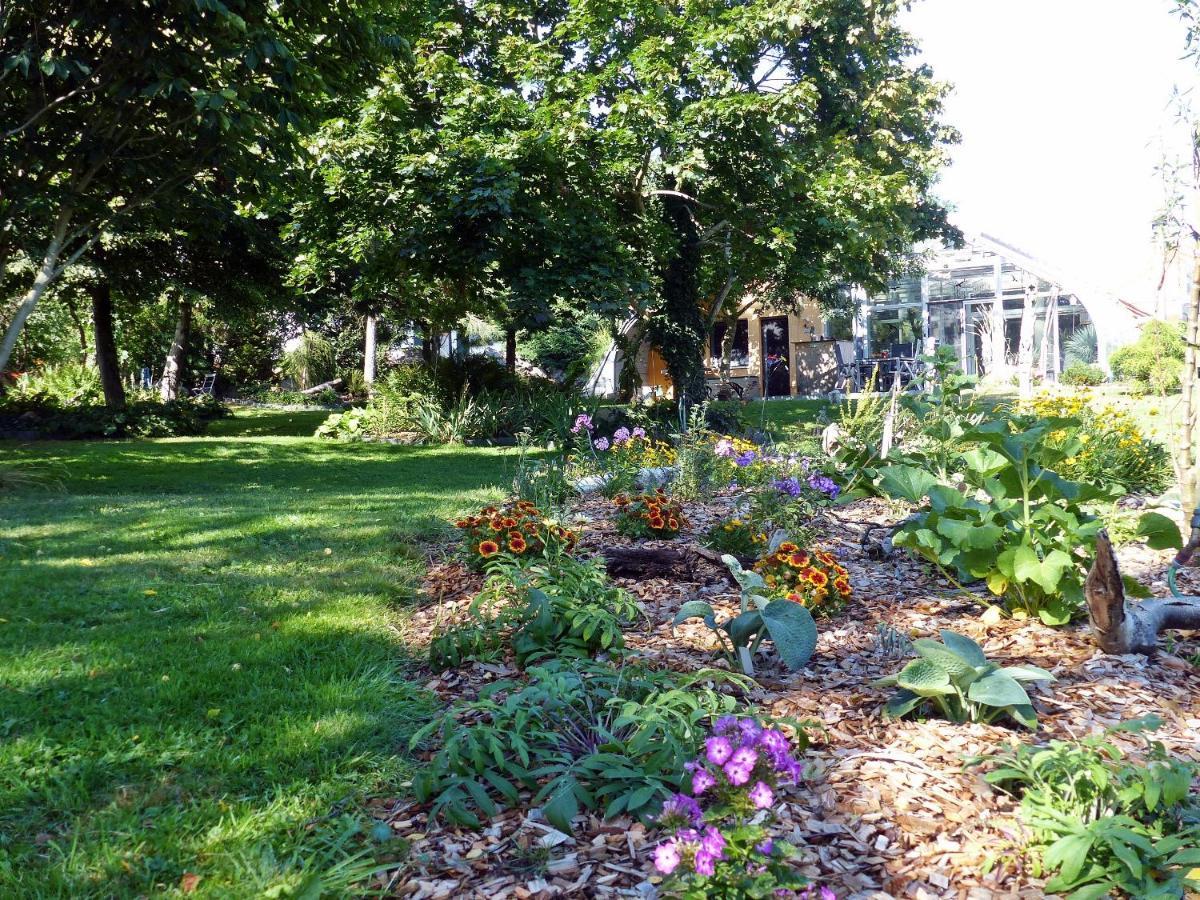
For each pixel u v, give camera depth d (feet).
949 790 8.47
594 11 50.19
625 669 10.42
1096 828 6.93
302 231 49.73
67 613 14.16
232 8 25.04
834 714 10.39
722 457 28.43
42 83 24.89
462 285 52.60
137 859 7.36
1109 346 77.00
